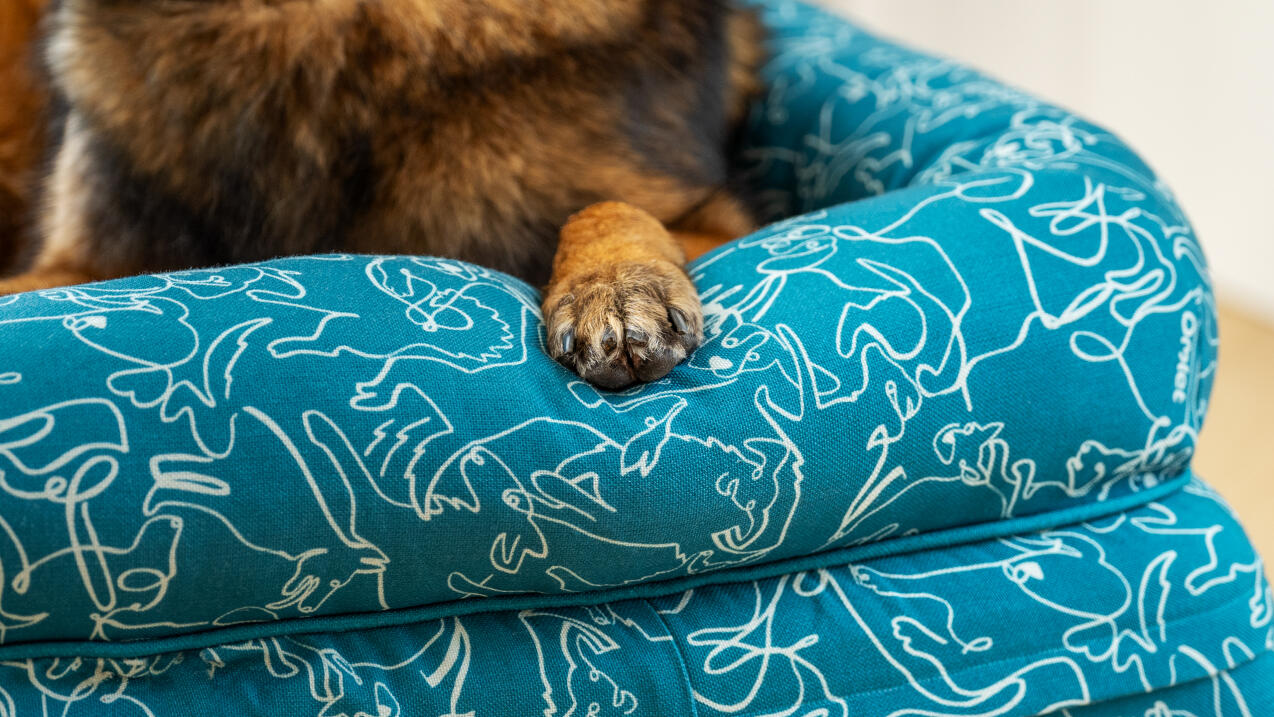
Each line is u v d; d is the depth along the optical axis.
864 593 0.94
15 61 1.54
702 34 1.34
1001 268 1.00
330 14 1.11
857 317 0.94
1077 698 0.94
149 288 0.89
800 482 0.88
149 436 0.77
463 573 0.85
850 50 1.68
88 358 0.79
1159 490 1.04
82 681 0.80
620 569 0.88
